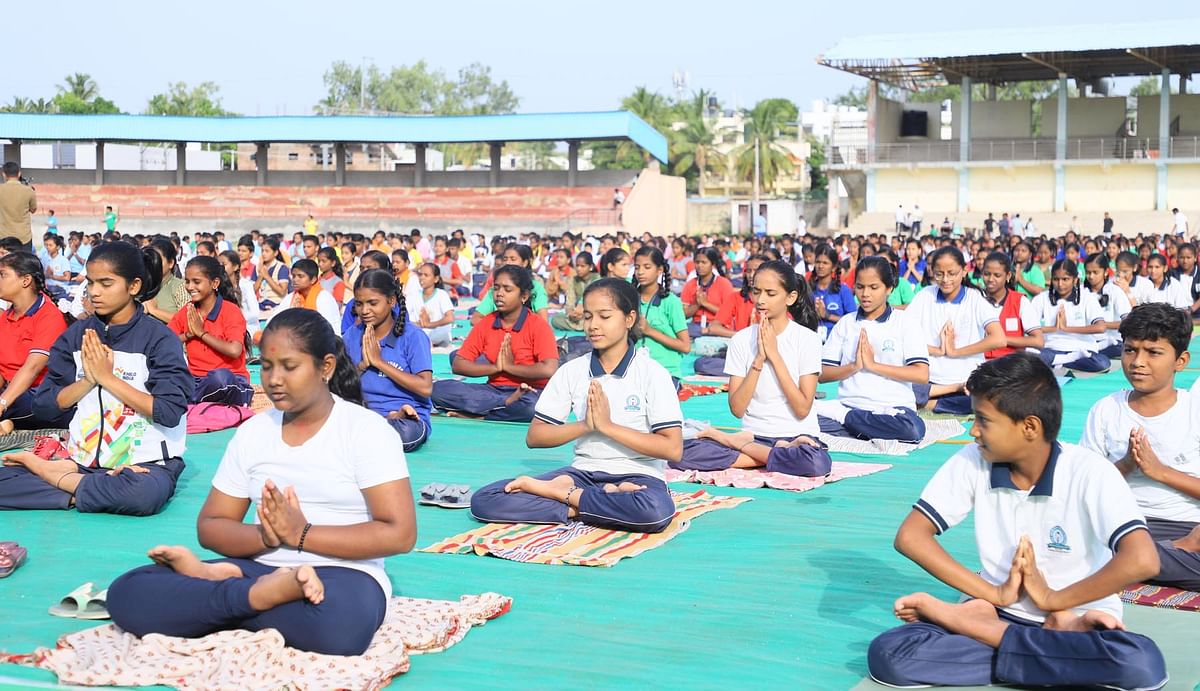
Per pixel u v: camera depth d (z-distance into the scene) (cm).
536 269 2517
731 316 1257
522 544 564
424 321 1416
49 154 4884
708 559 554
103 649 398
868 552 566
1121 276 1456
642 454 595
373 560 416
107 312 613
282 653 389
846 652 430
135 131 4241
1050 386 390
